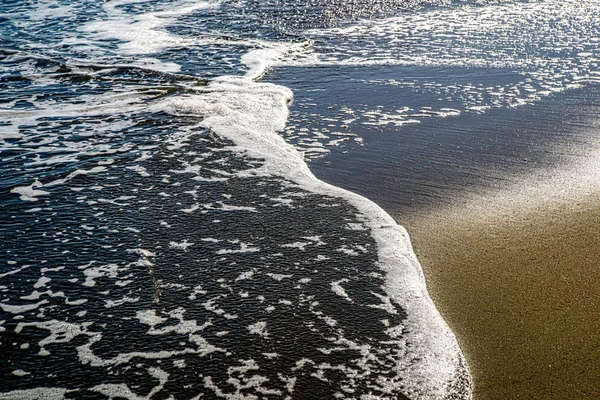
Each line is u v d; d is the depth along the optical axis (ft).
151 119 27.86
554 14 47.98
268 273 16.25
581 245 17.12
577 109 28.04
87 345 13.66
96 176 22.13
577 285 15.25
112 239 18.02
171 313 14.71
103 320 14.51
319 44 42.29
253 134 26.17
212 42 42.78
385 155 23.98
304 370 12.79
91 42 42.93
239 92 31.86
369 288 15.52
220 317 14.51
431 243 17.61
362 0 56.24
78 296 15.43
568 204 19.54
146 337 13.88
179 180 21.83
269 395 12.13
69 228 18.65
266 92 31.73
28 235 18.26
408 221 18.90
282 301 15.06
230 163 23.25
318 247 17.46
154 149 24.53
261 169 22.76
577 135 25.11
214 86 32.91
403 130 26.40
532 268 16.08
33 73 35.40
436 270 16.26
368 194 20.81
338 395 12.10
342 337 13.75
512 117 27.32
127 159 23.58
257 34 45.16
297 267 16.49
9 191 20.93
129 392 12.29
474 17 48.24
